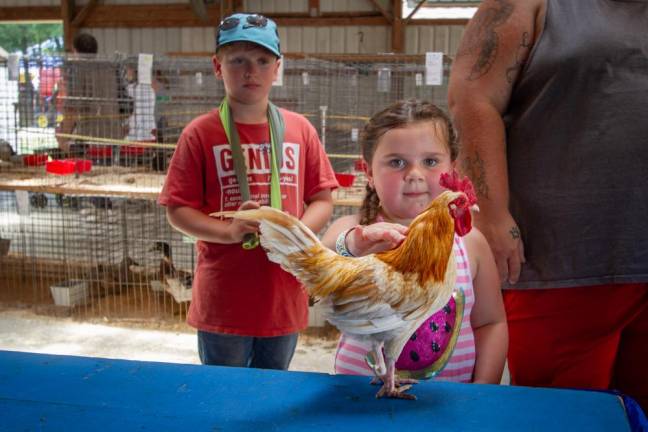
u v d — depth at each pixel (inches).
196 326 97.3
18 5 489.4
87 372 56.5
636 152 68.4
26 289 230.1
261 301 95.2
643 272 69.1
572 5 70.7
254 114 98.9
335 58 239.3
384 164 61.9
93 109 251.3
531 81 72.0
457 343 66.1
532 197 73.3
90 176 222.4
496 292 71.0
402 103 64.5
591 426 46.4
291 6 470.3
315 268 47.6
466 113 73.5
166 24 476.1
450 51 454.9
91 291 222.7
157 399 51.3
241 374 56.2
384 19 460.4
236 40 92.5
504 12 72.7
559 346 75.4
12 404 50.4
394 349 49.1
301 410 49.2
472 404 50.2
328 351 178.4
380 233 52.8
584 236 70.8
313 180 105.3
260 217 48.6
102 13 480.1
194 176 95.6
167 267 219.3
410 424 46.9
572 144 70.6
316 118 266.2
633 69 68.2
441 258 46.9
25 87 253.9
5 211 352.8
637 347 74.8
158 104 268.1
